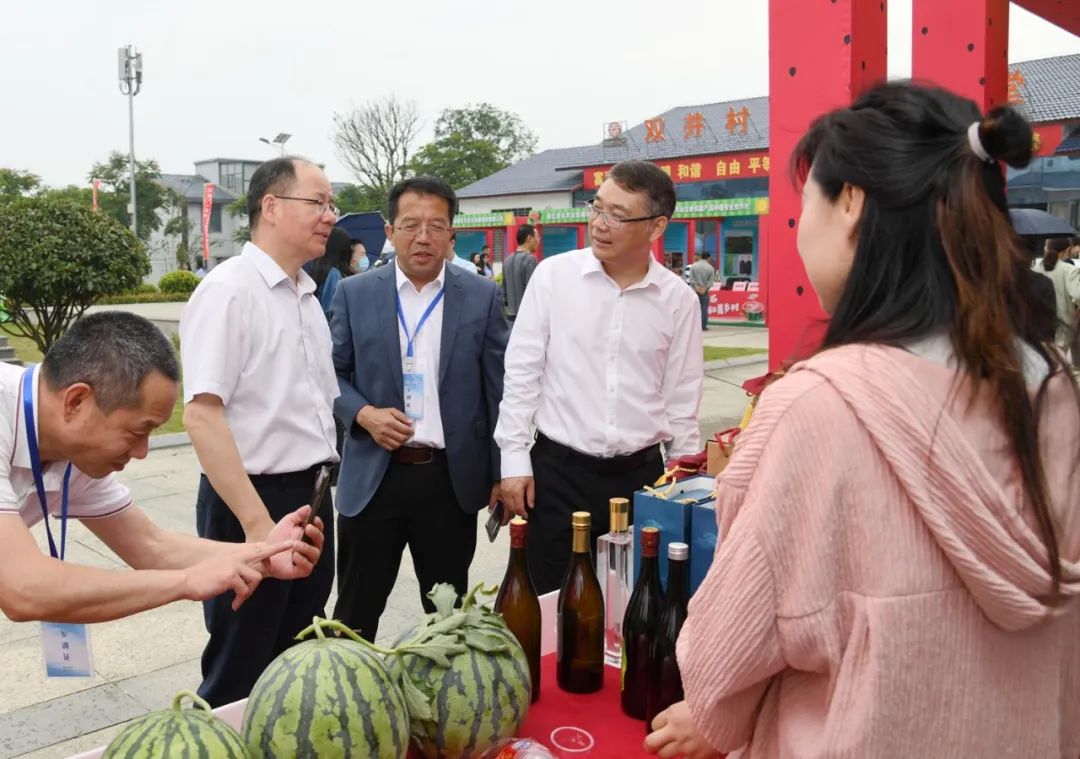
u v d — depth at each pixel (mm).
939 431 873
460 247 28828
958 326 899
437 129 59406
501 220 25938
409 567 4516
